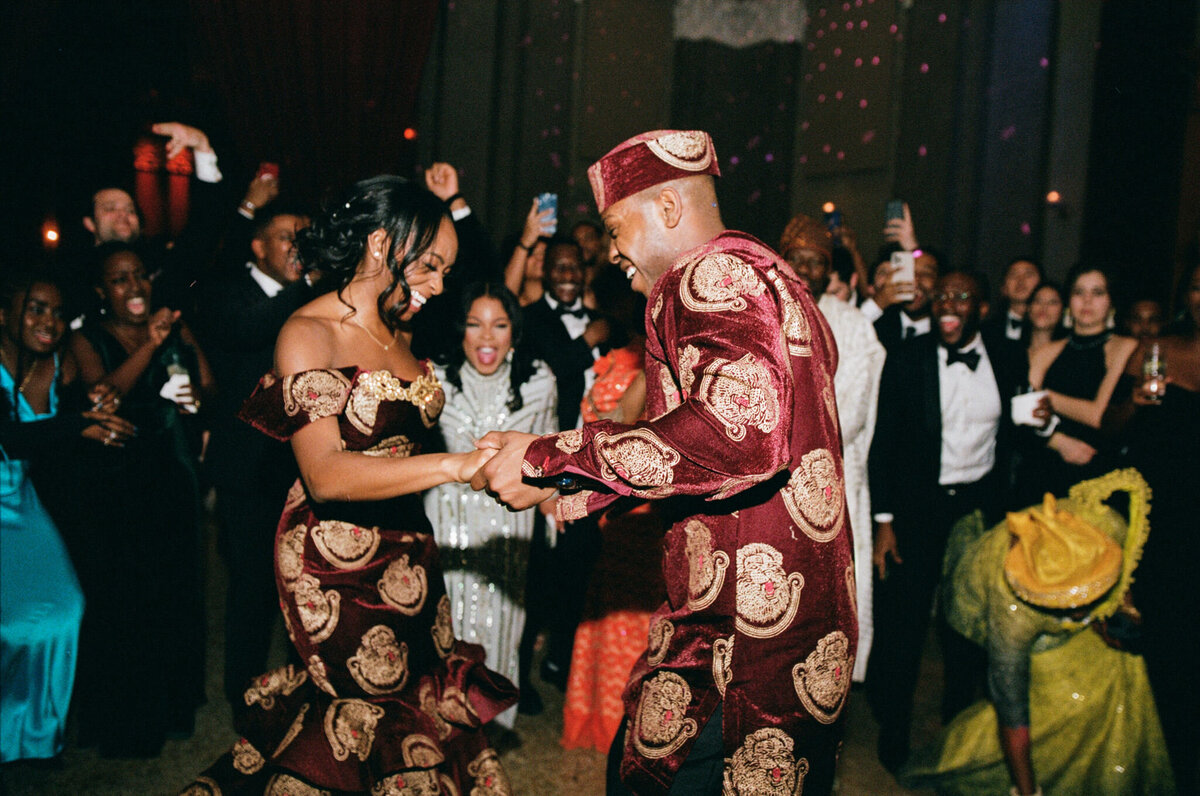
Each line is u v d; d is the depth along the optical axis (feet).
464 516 9.57
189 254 10.16
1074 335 11.89
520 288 12.39
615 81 26.73
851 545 5.10
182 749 9.95
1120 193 19.84
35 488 9.61
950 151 23.27
